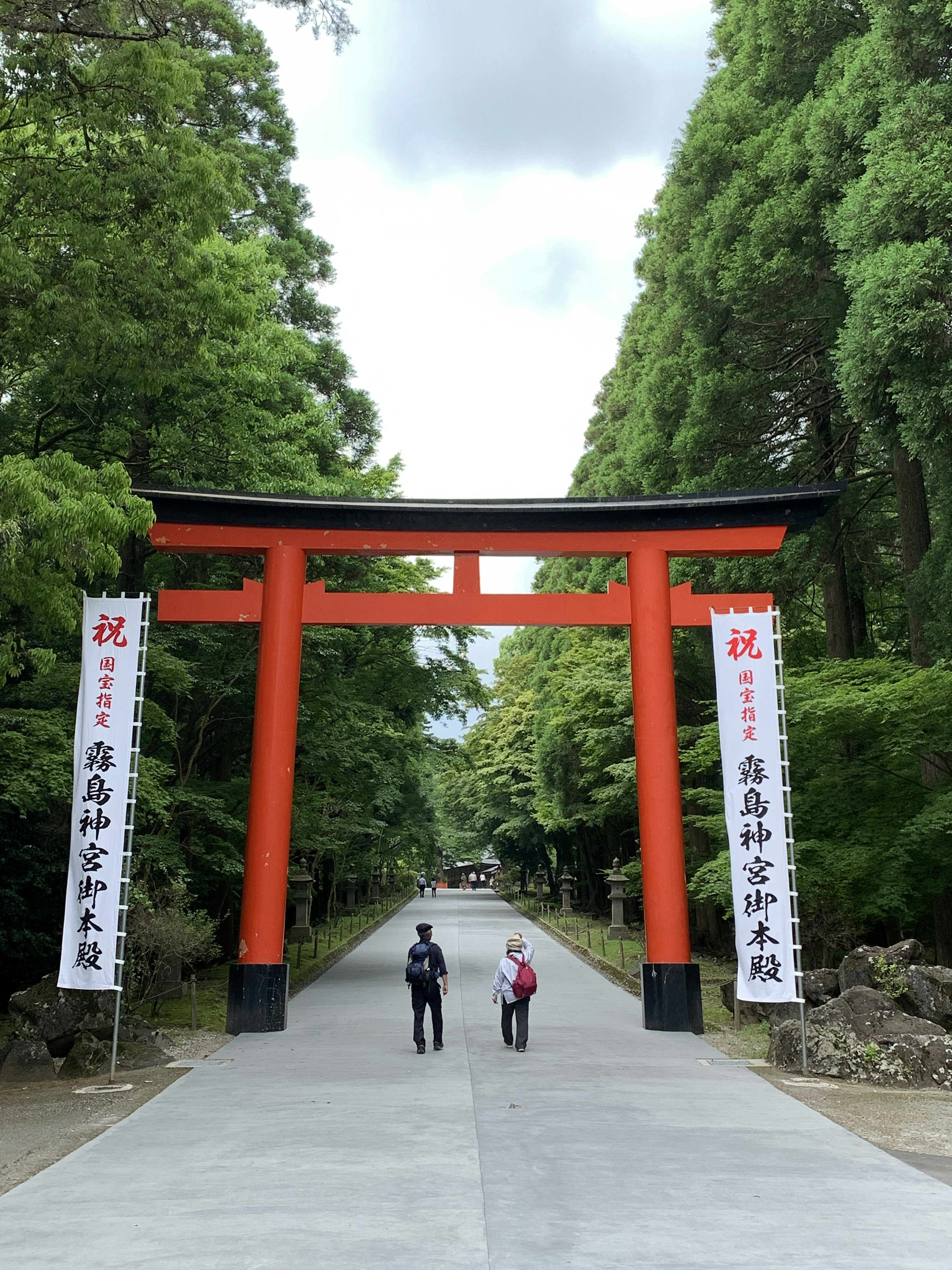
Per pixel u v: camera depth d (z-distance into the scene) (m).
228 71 24.31
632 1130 7.74
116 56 11.34
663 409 21.11
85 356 12.02
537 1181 6.27
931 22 13.27
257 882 13.55
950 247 12.69
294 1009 15.54
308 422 19.95
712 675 23.02
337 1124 7.91
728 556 15.67
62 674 14.13
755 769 11.50
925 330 12.24
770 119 18.69
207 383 16.09
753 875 11.19
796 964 11.01
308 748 19.97
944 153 12.48
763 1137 7.54
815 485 14.05
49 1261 4.89
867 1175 6.46
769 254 17.05
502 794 48.97
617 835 34.44
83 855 10.72
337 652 20.00
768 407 19.23
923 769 15.66
